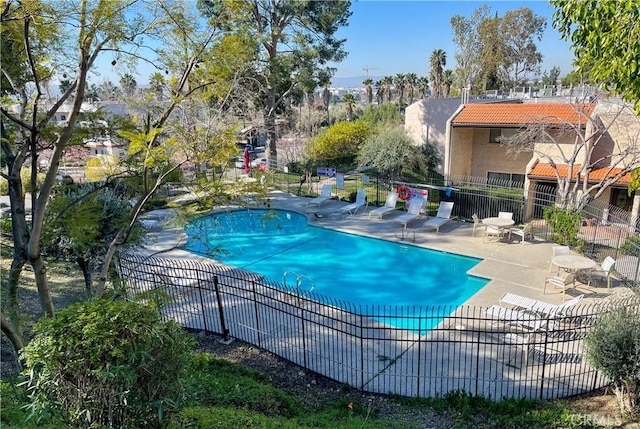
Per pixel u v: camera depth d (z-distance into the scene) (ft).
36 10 21.53
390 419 25.98
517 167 94.84
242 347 35.47
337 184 88.17
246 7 28.86
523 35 198.70
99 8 22.35
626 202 75.20
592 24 25.20
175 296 43.80
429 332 37.27
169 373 14.43
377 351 34.17
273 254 61.93
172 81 28.86
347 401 27.96
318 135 136.15
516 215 70.33
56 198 30.63
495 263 53.52
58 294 43.11
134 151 27.99
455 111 98.68
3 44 24.52
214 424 19.29
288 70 96.58
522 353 31.76
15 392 20.74
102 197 37.47
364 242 65.51
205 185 31.14
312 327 38.17
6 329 24.16
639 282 43.11
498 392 28.71
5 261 47.75
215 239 66.90
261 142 192.44
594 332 25.94
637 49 22.74
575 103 77.41
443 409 26.76
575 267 43.60
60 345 13.14
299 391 29.66
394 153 92.58
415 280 52.49
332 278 53.67
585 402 27.04
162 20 25.52
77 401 13.46
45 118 23.86
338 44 103.04
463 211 74.74
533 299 43.16
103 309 14.24
